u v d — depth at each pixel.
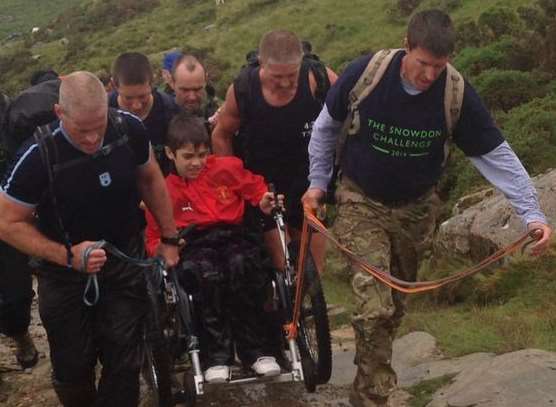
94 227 4.33
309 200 4.51
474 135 4.18
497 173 4.20
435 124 4.13
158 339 4.46
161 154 5.47
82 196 4.20
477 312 7.16
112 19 52.69
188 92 5.93
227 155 5.59
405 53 4.14
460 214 9.48
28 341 6.61
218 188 4.98
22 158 4.10
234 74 32.88
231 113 5.43
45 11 72.69
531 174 11.61
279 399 5.40
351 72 4.25
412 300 8.77
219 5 47.53
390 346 4.57
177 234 4.66
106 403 4.57
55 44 51.88
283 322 4.87
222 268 4.73
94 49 47.06
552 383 4.72
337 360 6.19
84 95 3.91
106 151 4.18
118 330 4.47
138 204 4.52
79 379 4.64
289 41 5.00
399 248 4.55
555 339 6.05
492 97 15.12
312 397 5.40
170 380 4.62
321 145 4.49
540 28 17.30
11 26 69.31
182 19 47.72
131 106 5.37
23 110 4.93
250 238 5.00
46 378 6.52
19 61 49.09
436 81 4.09
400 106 4.12
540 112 13.20
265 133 5.37
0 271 6.12
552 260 7.54
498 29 21.66
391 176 4.30
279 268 5.31
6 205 4.14
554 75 15.66
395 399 5.18
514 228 8.38
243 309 4.80
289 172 5.52
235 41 38.28
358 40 33.09
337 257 11.22
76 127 3.96
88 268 4.12
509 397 4.67
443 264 9.01
